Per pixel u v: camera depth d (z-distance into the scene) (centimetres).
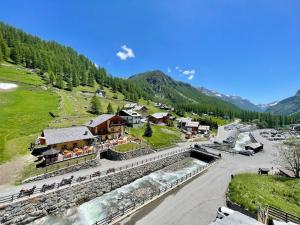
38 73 15650
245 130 17000
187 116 19288
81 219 3556
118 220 3175
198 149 8094
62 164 4962
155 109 18112
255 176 5278
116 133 7788
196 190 4372
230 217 2050
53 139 5628
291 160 6406
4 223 3161
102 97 16062
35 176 4288
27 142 5888
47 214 3625
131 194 4603
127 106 14512
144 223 3141
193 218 3334
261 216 2834
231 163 6594
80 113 10200
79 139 6138
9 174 4334
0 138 5641
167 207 3638
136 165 5634
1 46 15950
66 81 16925
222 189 4462
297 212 3319
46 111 8862
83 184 4206
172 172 6175
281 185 4681
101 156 6206
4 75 12644
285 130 18362
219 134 13450
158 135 9625
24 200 3388
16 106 8425
